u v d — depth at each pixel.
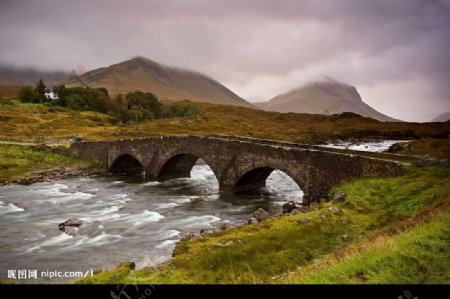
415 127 136.50
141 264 22.08
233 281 14.88
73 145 69.38
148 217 35.19
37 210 38.31
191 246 22.88
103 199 44.09
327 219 24.58
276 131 124.44
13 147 67.94
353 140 116.31
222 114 181.50
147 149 57.84
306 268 14.79
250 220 28.84
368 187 29.92
